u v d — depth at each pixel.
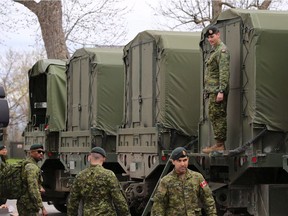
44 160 17.00
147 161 12.58
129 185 13.23
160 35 12.76
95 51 15.23
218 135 10.38
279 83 10.02
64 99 17.03
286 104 10.02
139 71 13.45
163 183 7.40
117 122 14.96
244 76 10.30
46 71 17.23
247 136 10.13
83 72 15.66
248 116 10.11
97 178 8.47
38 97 18.58
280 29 10.04
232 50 10.64
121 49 15.59
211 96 10.39
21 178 10.02
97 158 8.61
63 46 25.77
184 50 12.62
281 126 9.97
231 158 10.39
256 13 10.20
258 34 9.97
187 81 12.59
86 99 15.44
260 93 9.94
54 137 17.17
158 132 12.27
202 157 11.31
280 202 9.90
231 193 10.59
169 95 12.48
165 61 12.51
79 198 8.65
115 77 15.02
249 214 10.66
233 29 10.64
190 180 7.39
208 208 7.41
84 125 15.49
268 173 10.50
